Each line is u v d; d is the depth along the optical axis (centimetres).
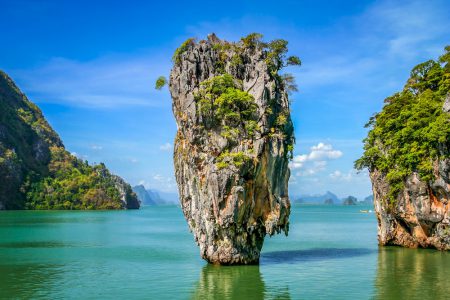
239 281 4428
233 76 5319
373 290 4028
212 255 5028
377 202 7194
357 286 4184
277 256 6000
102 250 6944
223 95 4950
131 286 4303
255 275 4681
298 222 14475
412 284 4234
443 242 6097
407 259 5609
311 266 5172
